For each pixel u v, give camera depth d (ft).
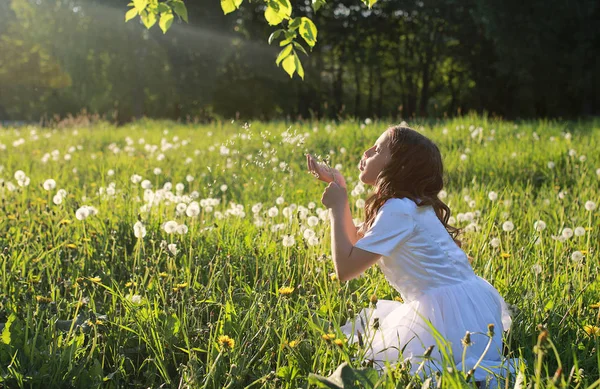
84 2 117.08
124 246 14.64
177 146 34.63
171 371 9.65
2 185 18.42
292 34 11.68
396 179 9.69
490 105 123.44
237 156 26.11
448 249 9.50
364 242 9.23
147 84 120.26
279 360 9.11
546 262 13.16
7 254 13.30
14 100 175.22
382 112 152.05
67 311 10.95
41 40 128.26
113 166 29.12
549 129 37.55
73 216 16.97
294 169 24.85
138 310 10.40
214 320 11.05
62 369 8.79
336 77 146.72
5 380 8.45
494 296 9.75
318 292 11.90
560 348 9.59
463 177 24.41
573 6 88.22
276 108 131.03
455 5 121.29
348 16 135.23
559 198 20.31
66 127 55.36
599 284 11.96
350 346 9.12
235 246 14.06
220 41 121.80
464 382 7.30
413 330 9.16
